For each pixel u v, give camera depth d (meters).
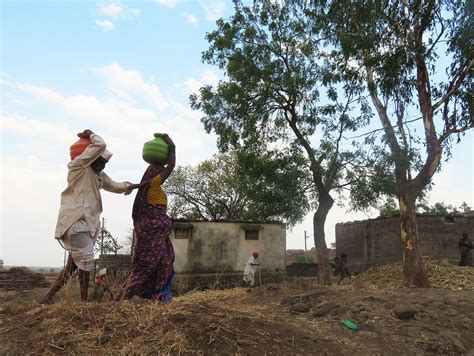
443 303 6.87
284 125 16.09
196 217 31.47
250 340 4.08
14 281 19.34
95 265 15.69
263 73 15.08
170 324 4.00
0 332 3.82
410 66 10.29
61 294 4.61
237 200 31.25
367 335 5.25
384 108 11.49
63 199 4.91
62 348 3.54
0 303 5.14
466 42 10.58
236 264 18.73
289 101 15.48
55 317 4.03
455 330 5.80
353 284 12.26
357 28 11.34
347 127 15.16
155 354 3.55
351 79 11.51
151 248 4.96
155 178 5.18
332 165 15.46
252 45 15.24
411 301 6.91
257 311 5.38
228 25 15.28
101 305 4.32
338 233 26.88
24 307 4.42
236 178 29.44
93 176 4.97
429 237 21.83
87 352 3.49
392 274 12.07
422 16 10.33
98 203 5.04
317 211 16.00
